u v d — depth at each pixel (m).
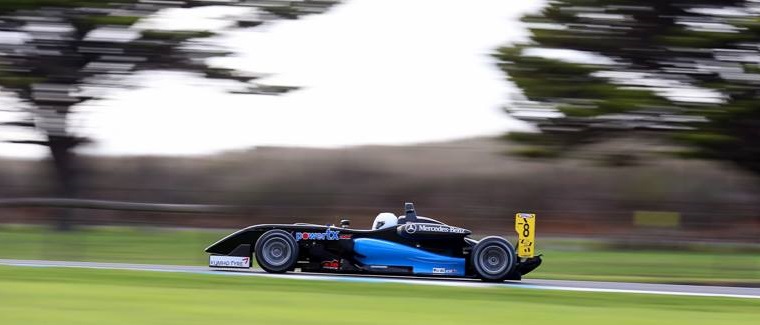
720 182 124.06
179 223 107.69
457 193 131.62
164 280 41.19
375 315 29.48
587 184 131.88
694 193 122.62
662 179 128.25
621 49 72.88
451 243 49.34
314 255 49.31
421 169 141.00
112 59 94.00
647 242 87.69
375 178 137.00
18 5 88.12
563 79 73.38
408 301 34.81
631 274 62.31
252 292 36.53
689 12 72.88
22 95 95.88
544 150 74.69
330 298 35.00
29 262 53.81
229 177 134.50
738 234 100.69
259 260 48.47
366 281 44.91
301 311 30.02
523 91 74.00
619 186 129.38
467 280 49.72
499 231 104.19
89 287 36.38
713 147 71.88
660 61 72.56
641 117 72.06
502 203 126.81
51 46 91.44
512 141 75.88
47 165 114.12
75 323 25.70
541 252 79.31
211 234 87.81
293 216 110.25
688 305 38.16
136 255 66.50
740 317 33.56
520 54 74.50
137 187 128.62
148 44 93.38
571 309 33.97
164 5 93.56
